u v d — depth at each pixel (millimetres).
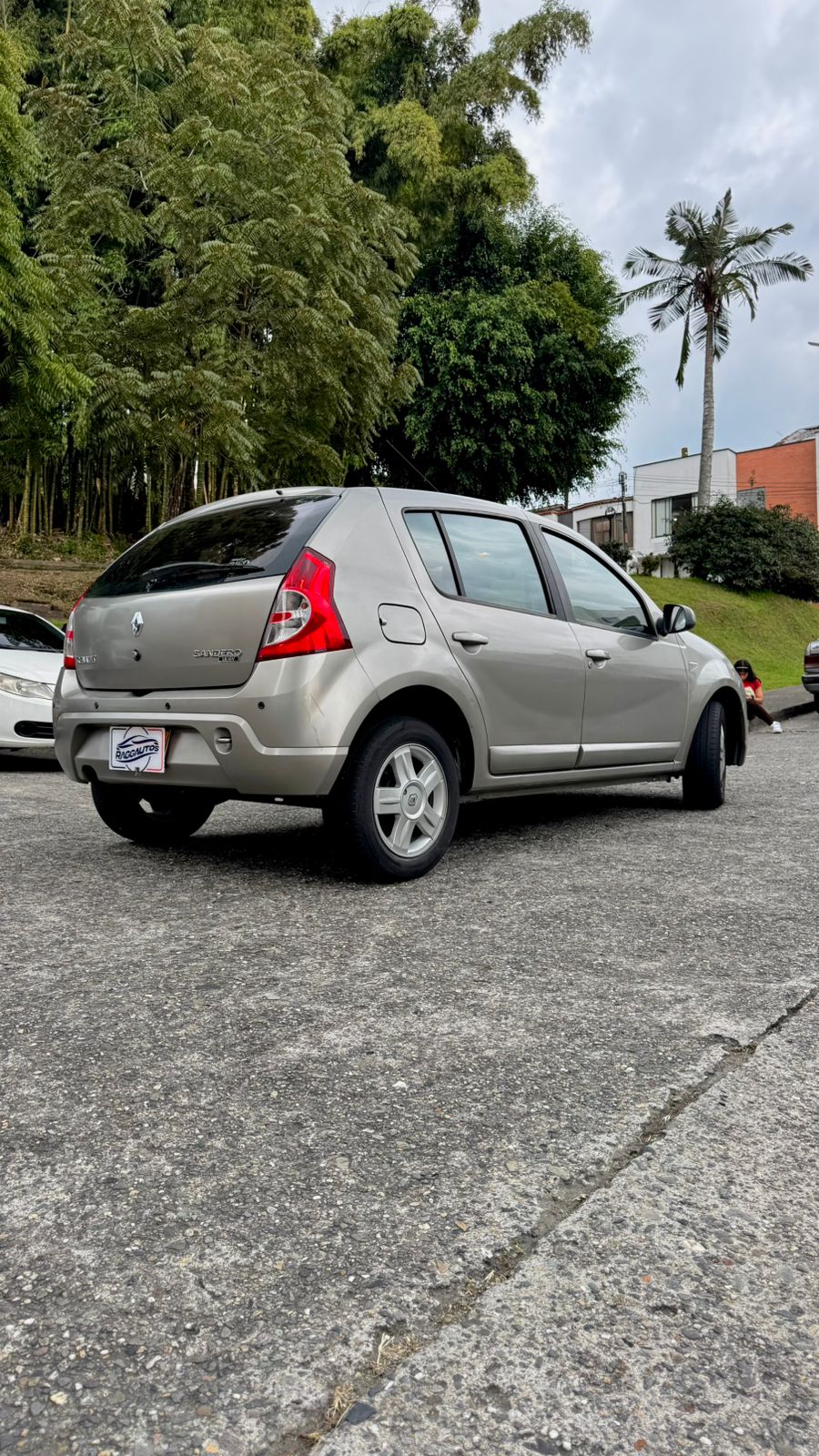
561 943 3178
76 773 4340
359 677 3682
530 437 24438
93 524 18766
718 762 5855
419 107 23312
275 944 3150
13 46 12391
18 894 3783
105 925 3367
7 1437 1214
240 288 12781
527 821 5488
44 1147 1887
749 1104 2086
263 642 3625
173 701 3814
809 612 31172
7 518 18625
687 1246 1600
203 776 3777
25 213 16484
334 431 15031
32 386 12219
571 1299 1470
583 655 4809
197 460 13500
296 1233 1623
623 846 4730
